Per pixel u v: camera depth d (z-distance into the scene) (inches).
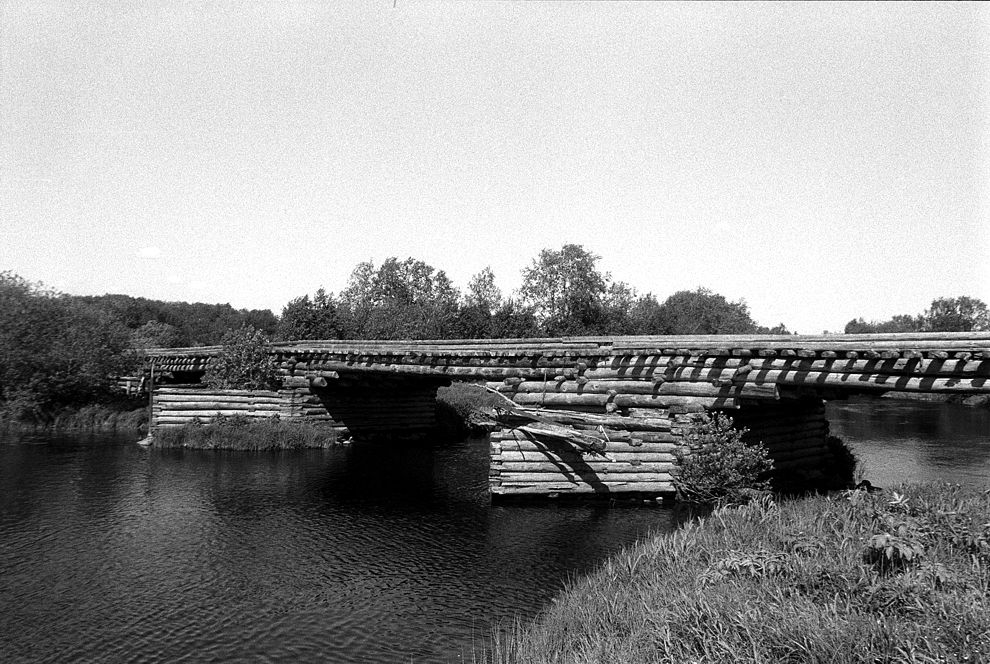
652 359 1023.0
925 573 452.8
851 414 2315.5
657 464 990.4
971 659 354.9
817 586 479.8
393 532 861.8
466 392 2285.9
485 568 724.7
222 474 1222.9
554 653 482.9
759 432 1082.1
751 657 399.9
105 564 748.0
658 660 417.4
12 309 1877.5
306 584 687.7
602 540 808.3
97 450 1460.4
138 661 531.2
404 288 4087.1
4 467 1264.8
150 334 3467.0
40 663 528.7
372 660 526.0
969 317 4023.1
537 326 2802.7
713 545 609.9
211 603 641.6
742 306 3486.7
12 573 720.3
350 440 1627.7
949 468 1256.8
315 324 2461.9
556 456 1012.5
